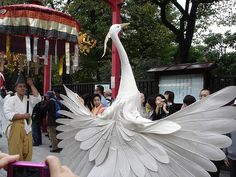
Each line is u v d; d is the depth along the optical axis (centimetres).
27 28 686
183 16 1478
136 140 383
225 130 326
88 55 1988
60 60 866
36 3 789
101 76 2023
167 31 2102
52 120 999
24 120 598
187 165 346
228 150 529
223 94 327
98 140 406
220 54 1580
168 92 807
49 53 846
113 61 1043
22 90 598
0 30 678
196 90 962
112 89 1043
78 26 780
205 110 337
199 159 338
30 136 610
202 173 336
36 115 1128
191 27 1486
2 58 859
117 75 1041
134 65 1944
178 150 354
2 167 86
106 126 405
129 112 418
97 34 1798
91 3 1714
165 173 359
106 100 918
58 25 715
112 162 388
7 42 786
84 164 414
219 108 329
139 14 1861
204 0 1419
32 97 622
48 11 705
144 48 2131
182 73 998
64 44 848
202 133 336
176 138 355
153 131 366
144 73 1786
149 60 1889
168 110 740
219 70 1437
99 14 1805
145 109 837
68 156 431
